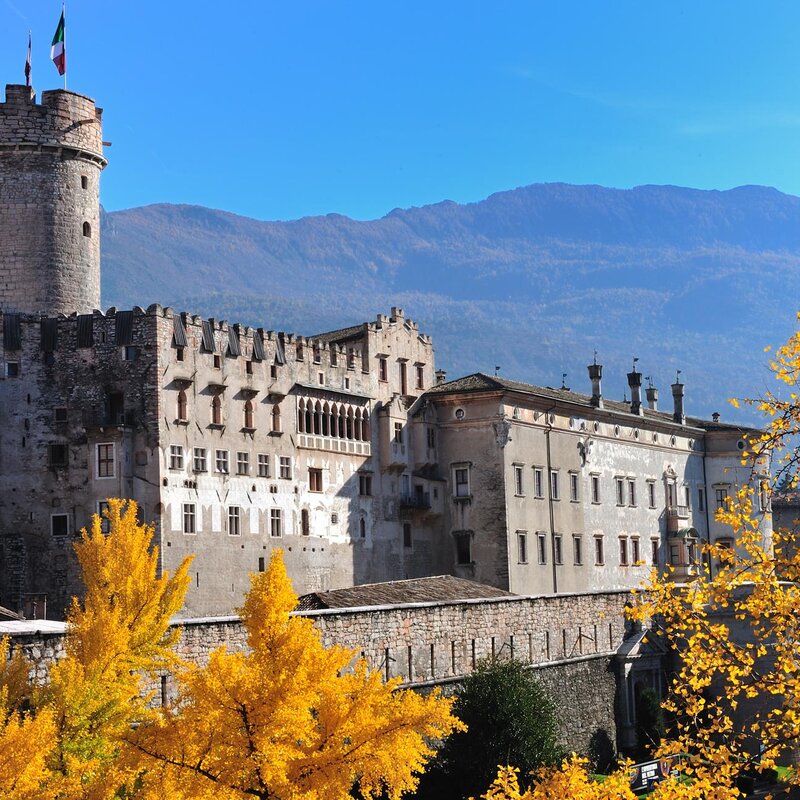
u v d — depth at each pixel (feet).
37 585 368.27
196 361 383.45
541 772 146.41
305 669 136.77
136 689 164.04
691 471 586.86
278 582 142.92
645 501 549.13
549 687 321.32
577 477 502.79
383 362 464.24
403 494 460.96
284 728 133.59
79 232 404.98
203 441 383.24
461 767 257.75
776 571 127.54
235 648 222.07
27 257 396.98
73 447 372.17
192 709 134.62
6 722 153.38
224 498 387.75
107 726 154.40
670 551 563.89
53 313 396.57
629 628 360.28
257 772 132.05
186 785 131.44
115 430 366.43
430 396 470.80
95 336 375.66
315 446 425.28
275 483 407.03
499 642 307.99
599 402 524.93
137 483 367.66
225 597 383.86
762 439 125.90
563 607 335.67
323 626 252.62
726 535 594.24
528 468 473.67
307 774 135.64
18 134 397.60
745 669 126.31
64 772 148.56
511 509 460.96
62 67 409.90
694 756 127.85
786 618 124.77
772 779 229.66
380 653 267.39
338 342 461.37
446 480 468.75
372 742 138.21
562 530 489.26
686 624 130.21
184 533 372.99
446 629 289.74
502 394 461.37
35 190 399.44
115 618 167.53
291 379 418.31
